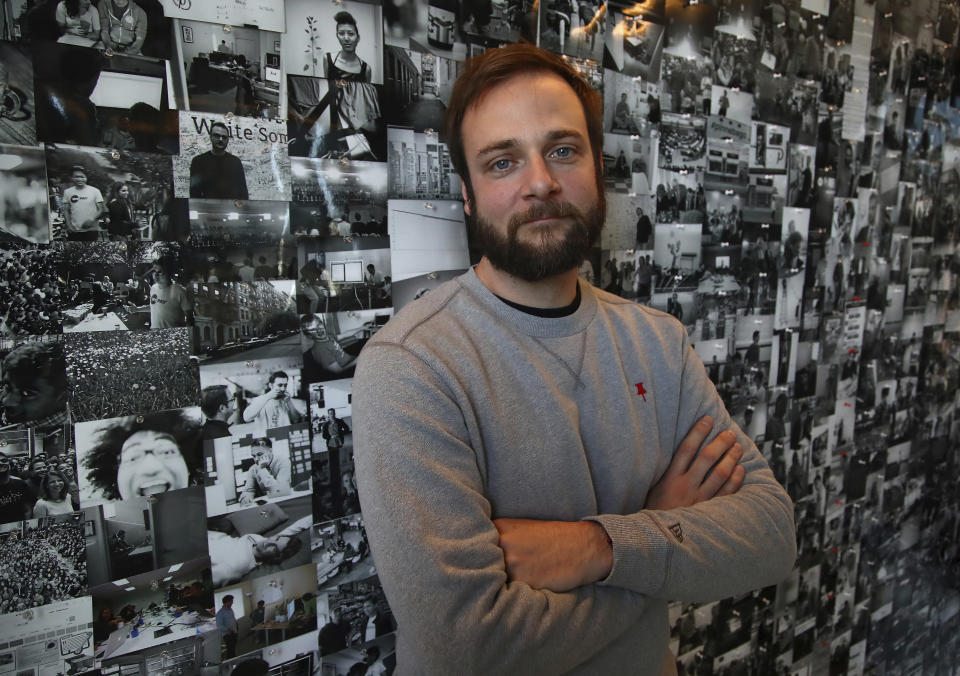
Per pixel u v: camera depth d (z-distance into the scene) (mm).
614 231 1219
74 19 728
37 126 715
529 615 555
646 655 728
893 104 1786
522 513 658
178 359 833
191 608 865
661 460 797
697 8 1293
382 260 997
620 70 1193
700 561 656
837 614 1895
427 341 647
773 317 1563
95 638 794
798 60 1508
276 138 884
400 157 997
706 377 874
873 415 1933
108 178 765
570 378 713
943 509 2312
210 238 845
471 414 623
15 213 709
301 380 938
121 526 804
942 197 2039
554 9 1108
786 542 757
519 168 672
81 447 771
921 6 1809
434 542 535
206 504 868
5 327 714
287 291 915
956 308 2205
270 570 929
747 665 1620
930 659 2326
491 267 744
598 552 616
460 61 1036
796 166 1550
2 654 735
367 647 1031
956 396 2291
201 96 820
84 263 758
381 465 562
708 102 1346
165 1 782
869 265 1817
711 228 1394
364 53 942
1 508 726
